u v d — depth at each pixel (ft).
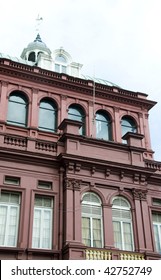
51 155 59.06
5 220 53.72
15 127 64.69
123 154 63.57
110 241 54.90
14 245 52.26
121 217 58.54
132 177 62.03
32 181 57.00
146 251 55.67
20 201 55.31
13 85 68.90
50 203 57.16
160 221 63.00
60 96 71.82
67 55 81.30
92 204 57.57
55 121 69.77
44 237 54.24
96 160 59.62
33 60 86.12
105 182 59.52
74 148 60.08
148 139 74.95
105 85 76.28
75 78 74.13
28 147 59.57
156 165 67.87
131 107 77.41
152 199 63.67
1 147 56.85
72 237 52.75
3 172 55.93
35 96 69.46
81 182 57.93
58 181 58.34
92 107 73.26
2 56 79.82
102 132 72.69
